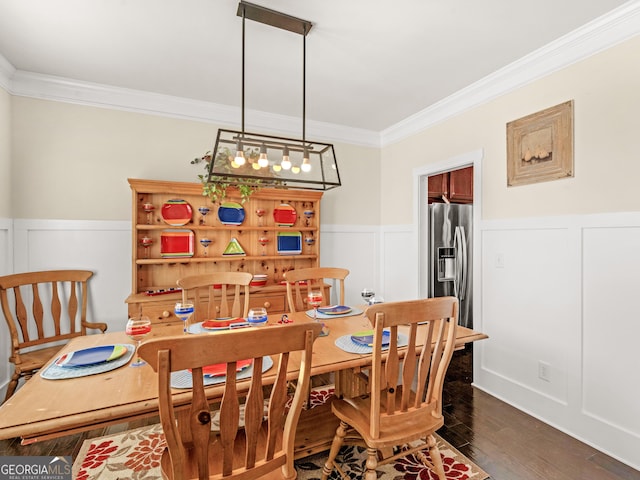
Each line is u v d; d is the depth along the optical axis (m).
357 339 1.69
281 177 2.02
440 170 3.17
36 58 2.31
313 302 1.98
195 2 1.75
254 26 1.96
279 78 2.62
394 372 1.38
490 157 2.64
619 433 1.85
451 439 2.02
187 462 1.19
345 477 1.62
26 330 2.35
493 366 2.60
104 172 2.82
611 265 1.91
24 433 0.94
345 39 2.09
